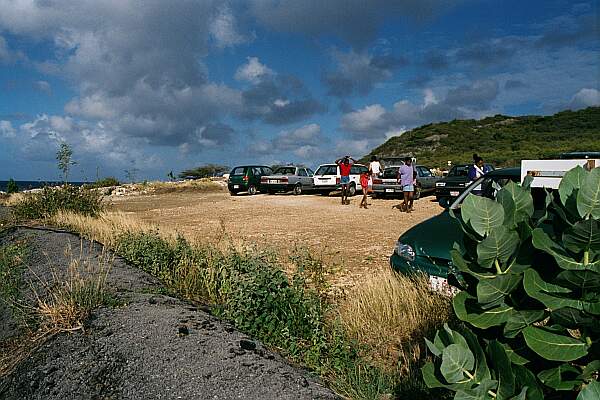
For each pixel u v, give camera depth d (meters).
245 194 30.88
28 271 8.60
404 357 4.52
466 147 66.56
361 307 5.48
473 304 2.05
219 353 4.56
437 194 22.16
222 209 20.69
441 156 63.25
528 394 1.83
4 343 5.64
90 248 9.73
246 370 4.26
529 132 68.69
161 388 4.04
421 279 5.62
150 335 4.92
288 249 10.62
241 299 5.52
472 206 2.02
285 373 4.25
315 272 6.68
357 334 5.04
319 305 5.34
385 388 4.06
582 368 1.94
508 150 58.97
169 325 5.18
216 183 37.66
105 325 5.20
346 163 21.84
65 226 14.08
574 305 1.84
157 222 15.98
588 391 1.67
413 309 5.18
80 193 17.31
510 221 2.04
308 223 15.23
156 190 35.06
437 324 4.81
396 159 26.98
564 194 1.98
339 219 16.12
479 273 2.00
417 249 5.96
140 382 4.15
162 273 7.75
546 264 1.99
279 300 5.43
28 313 6.06
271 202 23.62
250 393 3.92
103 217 15.02
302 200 24.53
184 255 8.05
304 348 4.93
